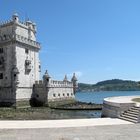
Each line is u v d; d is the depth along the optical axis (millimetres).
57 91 94375
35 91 90312
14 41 83125
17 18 86875
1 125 27516
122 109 35250
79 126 26812
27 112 63969
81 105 89500
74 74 109812
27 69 87875
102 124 28531
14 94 81312
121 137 22188
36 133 23391
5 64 85250
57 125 27609
